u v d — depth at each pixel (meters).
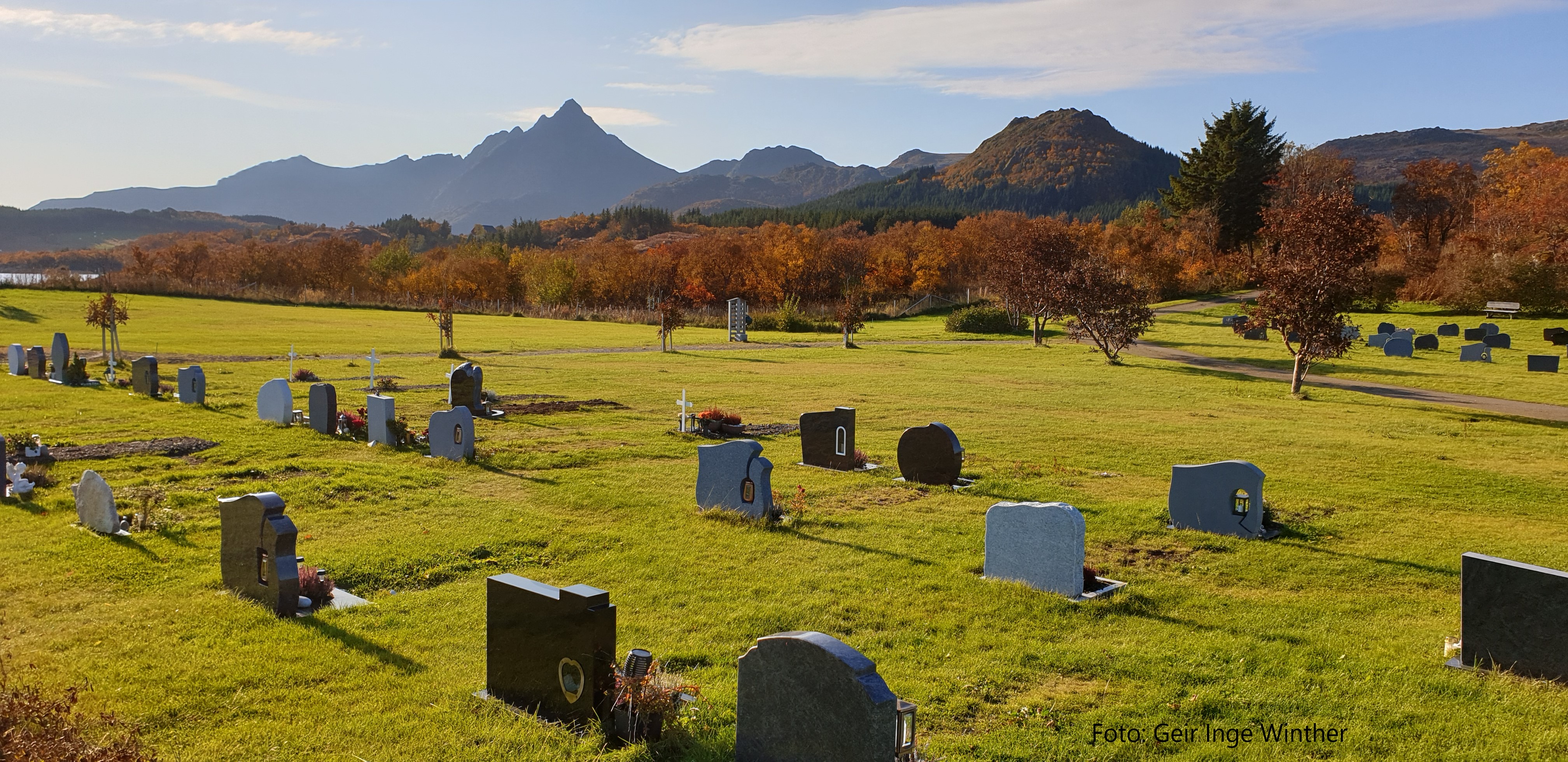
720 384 36.47
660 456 21.70
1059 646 10.14
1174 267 91.31
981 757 7.42
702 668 9.30
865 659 6.53
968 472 20.45
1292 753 7.64
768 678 6.91
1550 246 71.31
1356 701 8.71
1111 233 118.69
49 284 74.81
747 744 7.09
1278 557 14.27
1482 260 70.69
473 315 79.06
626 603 11.38
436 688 8.62
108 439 21.30
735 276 119.12
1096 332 49.19
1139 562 13.98
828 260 121.06
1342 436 26.73
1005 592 12.05
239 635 9.81
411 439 21.84
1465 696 8.85
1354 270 34.91
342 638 9.87
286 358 41.75
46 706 6.10
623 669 8.02
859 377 39.84
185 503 15.66
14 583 11.33
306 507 15.83
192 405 26.70
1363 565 13.95
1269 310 36.38
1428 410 32.31
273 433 22.55
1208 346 55.25
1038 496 18.31
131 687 8.37
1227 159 106.44
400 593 11.70
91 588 11.27
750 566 13.05
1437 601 12.35
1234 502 15.50
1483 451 24.69
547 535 14.41
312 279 120.38
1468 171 103.69
